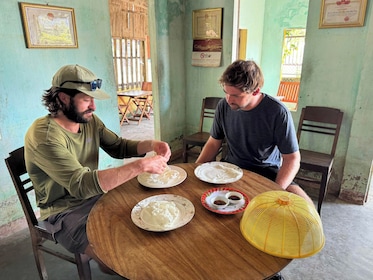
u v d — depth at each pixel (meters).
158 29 2.90
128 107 5.42
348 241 1.90
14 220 2.07
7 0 1.81
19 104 1.98
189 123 3.57
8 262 1.78
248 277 0.79
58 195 1.36
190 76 3.36
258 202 0.96
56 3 2.08
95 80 1.28
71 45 2.23
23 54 1.95
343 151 2.42
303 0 4.62
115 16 5.16
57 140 1.22
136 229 1.00
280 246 0.86
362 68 2.12
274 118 1.52
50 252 1.41
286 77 5.20
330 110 2.33
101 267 1.31
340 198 2.46
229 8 2.83
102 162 2.70
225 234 0.97
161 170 1.25
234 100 1.45
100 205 1.17
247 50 4.72
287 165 1.53
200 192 1.27
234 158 1.75
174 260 0.85
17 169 1.33
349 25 2.14
